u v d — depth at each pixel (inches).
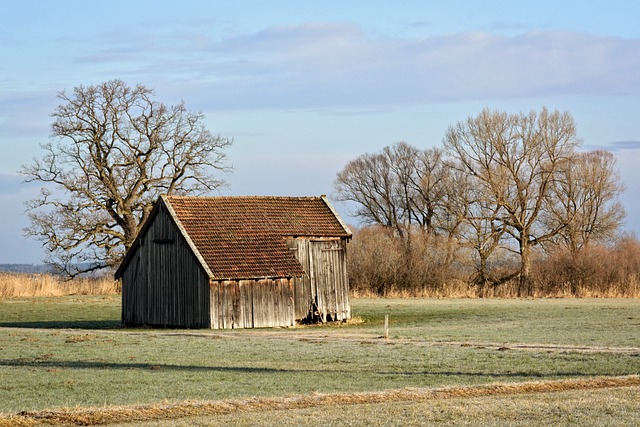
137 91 5570.9
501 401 1208.8
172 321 3176.7
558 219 5861.2
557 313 3297.2
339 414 1115.9
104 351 2006.6
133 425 1063.6
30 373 1587.1
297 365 1706.4
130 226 5575.8
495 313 3398.1
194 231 3189.0
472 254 5590.6
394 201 6663.4
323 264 3361.2
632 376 1448.1
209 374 1567.4
